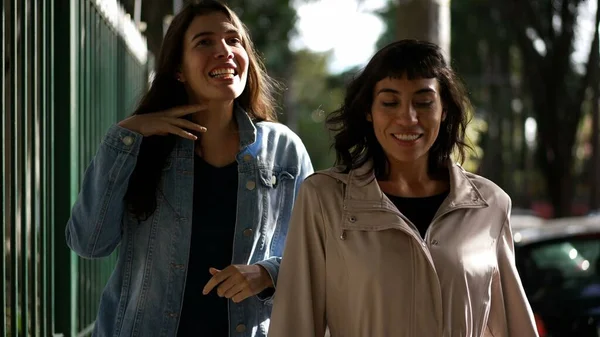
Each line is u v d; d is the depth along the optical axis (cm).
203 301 352
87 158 545
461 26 2881
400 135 321
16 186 392
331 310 327
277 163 370
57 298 480
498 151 3472
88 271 571
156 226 353
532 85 2080
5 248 381
